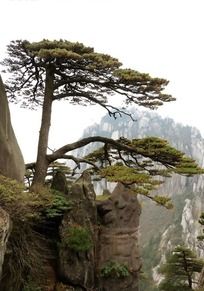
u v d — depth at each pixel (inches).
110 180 717.9
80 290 654.5
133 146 856.9
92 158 938.1
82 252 663.1
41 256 646.5
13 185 540.1
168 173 808.3
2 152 617.0
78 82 869.8
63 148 867.4
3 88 661.3
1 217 410.3
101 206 738.2
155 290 1812.3
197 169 784.3
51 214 652.1
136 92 829.8
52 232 690.2
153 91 814.5
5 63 853.2
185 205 5876.0
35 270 618.8
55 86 871.1
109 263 705.0
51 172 1026.7
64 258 652.7
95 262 701.9
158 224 5885.8
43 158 844.0
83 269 658.2
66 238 660.1
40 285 624.7
